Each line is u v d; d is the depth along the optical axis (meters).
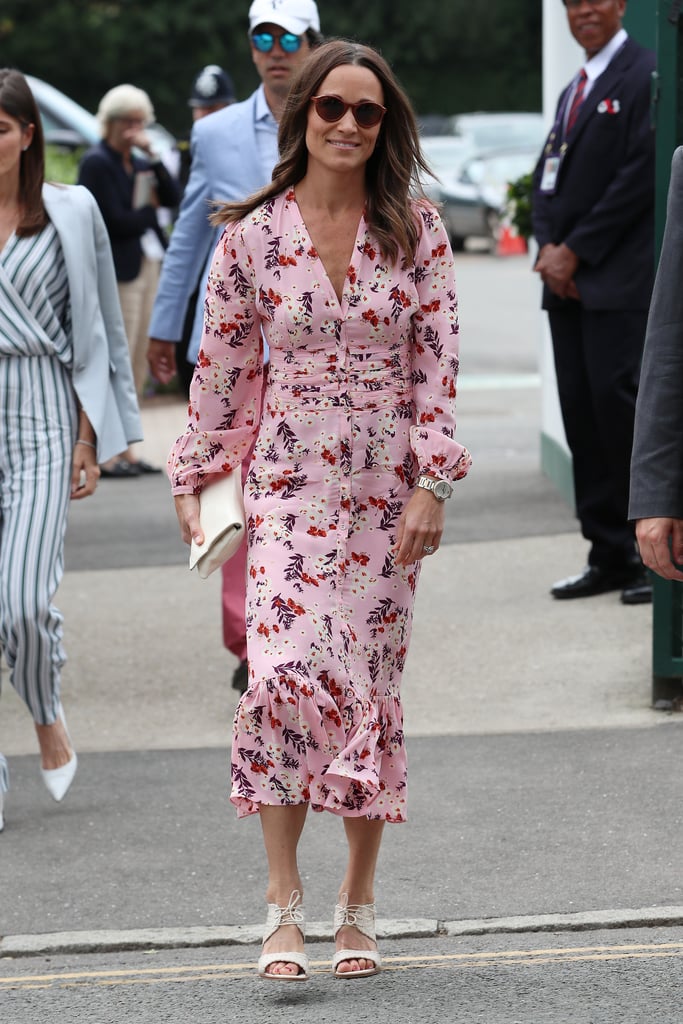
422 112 80.88
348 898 6.86
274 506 6.67
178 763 9.91
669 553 5.90
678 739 9.82
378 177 6.62
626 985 6.58
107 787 9.51
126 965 7.21
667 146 9.87
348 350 6.61
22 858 8.47
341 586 6.64
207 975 6.99
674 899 7.59
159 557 15.46
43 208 8.86
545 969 6.82
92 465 9.02
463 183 52.16
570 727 10.16
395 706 6.82
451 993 6.56
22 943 7.43
